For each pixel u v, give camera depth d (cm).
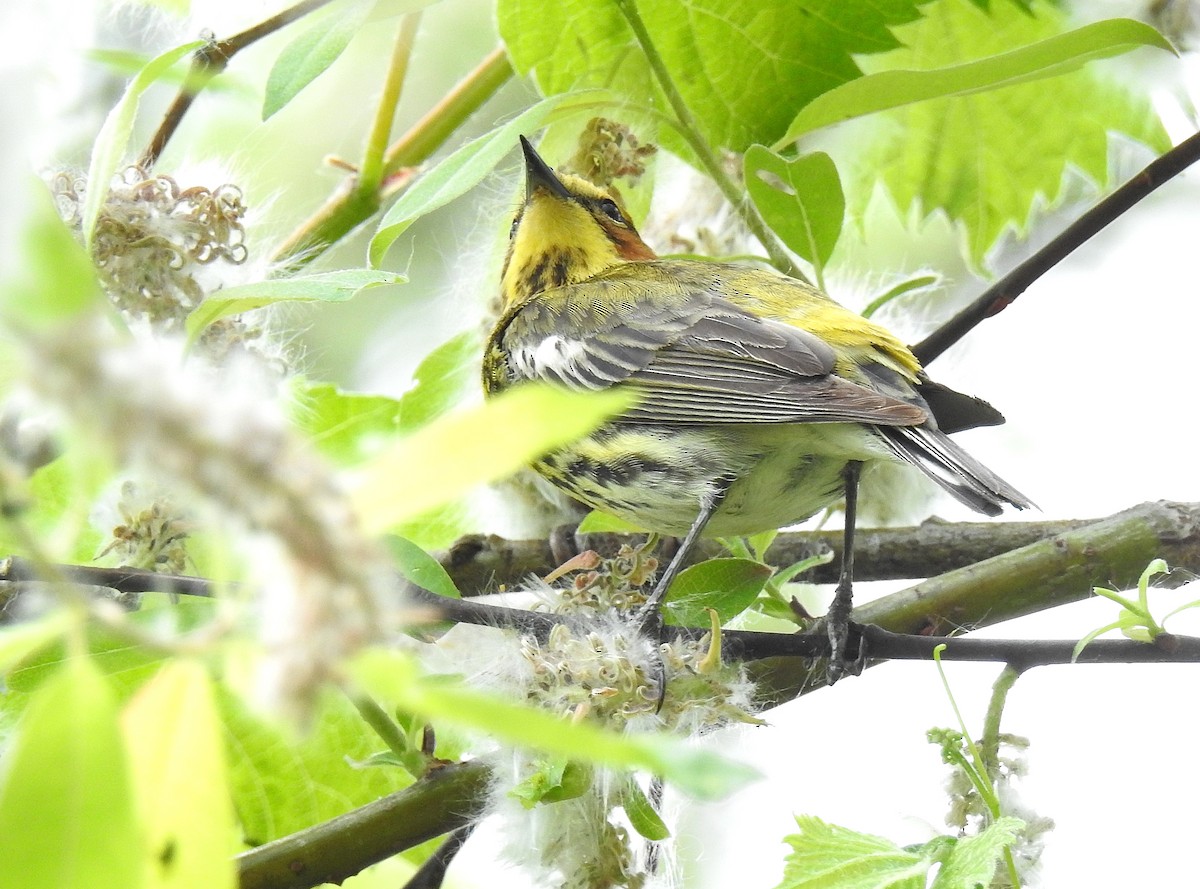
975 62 927
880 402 945
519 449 287
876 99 957
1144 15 1133
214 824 349
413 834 830
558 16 1042
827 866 721
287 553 254
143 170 935
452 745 941
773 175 1020
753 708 948
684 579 891
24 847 316
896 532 1138
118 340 271
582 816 830
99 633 655
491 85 1116
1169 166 1012
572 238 1213
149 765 349
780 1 1046
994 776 795
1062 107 1205
